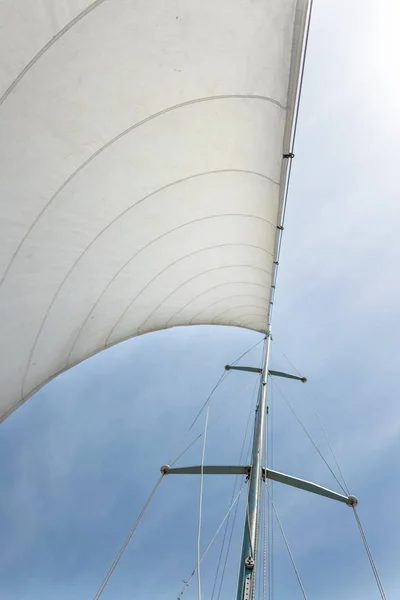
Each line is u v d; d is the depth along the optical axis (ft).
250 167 25.72
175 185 26.48
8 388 25.90
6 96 15.21
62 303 26.32
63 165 19.45
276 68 18.99
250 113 21.65
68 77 16.55
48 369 30.22
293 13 16.65
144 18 16.22
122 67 17.71
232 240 36.22
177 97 20.35
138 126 20.79
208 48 18.31
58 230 22.12
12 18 13.44
